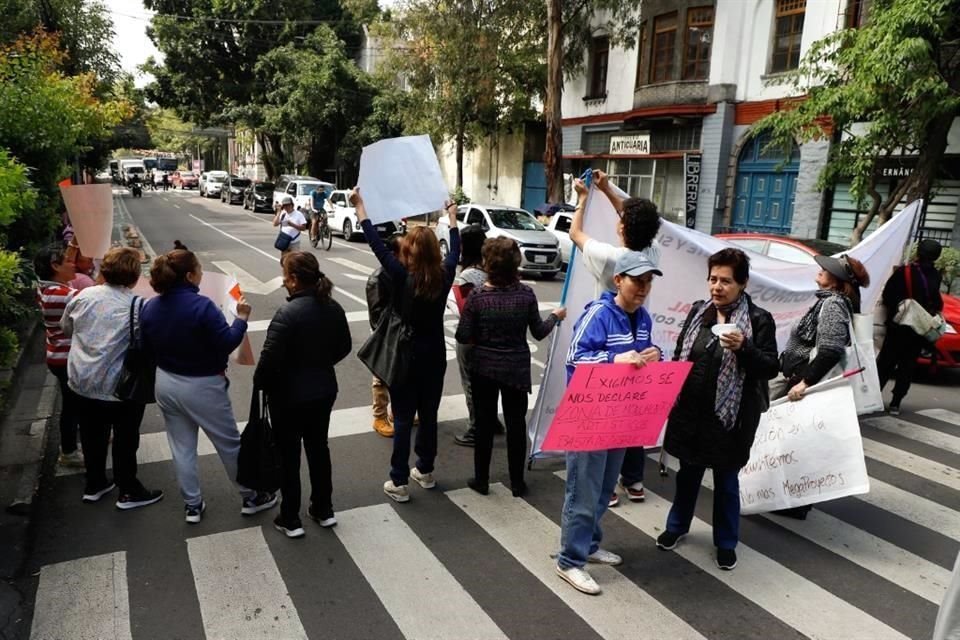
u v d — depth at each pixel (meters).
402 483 4.53
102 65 21.50
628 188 21.62
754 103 17.31
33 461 5.05
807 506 4.50
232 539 4.02
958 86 10.74
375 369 4.31
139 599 3.41
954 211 13.30
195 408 3.97
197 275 3.99
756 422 3.64
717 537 3.84
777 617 3.43
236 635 3.16
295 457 3.96
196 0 34.47
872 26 10.55
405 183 4.43
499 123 23.62
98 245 5.08
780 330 5.46
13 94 9.79
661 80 19.47
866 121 12.16
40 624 3.21
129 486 4.30
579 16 21.06
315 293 3.88
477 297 4.36
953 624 2.50
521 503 4.60
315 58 30.88
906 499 4.88
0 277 4.70
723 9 17.52
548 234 15.07
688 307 5.02
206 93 35.47
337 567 3.76
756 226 17.77
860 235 12.38
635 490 4.69
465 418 6.27
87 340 4.06
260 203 32.81
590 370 3.18
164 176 60.84
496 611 3.40
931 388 7.79
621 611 3.43
